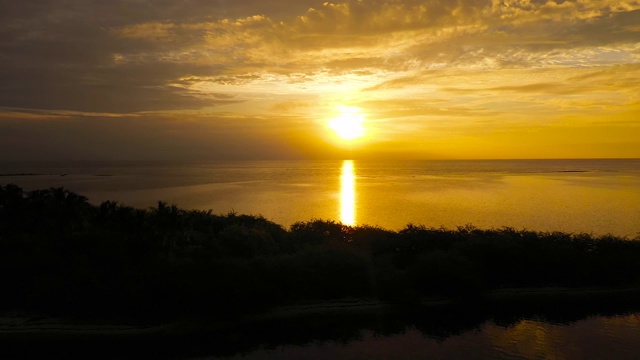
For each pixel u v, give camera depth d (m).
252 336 19.22
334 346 18.16
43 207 27.61
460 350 17.72
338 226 32.03
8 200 28.09
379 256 26.95
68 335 18.80
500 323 20.45
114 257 23.36
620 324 20.25
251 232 28.30
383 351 17.80
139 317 19.94
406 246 27.70
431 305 22.45
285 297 22.23
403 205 68.00
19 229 26.88
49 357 17.08
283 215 57.16
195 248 25.62
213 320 20.33
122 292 20.41
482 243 26.06
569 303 22.64
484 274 24.55
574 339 18.62
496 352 17.55
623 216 53.97
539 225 47.81
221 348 18.09
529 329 19.73
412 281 23.83
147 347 18.14
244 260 23.95
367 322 20.62
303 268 23.17
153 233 26.33
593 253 26.91
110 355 17.42
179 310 20.34
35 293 20.30
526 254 25.38
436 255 24.48
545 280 25.05
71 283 20.66
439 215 56.53
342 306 22.05
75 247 24.38
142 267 22.44
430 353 17.38
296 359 17.12
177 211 28.55
